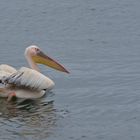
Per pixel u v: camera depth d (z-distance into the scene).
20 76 17.14
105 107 16.50
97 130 14.91
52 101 17.16
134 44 23.09
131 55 21.72
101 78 19.05
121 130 14.88
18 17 26.75
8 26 25.69
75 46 23.00
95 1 28.52
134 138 14.41
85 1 28.56
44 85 17.38
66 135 14.63
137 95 17.31
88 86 18.30
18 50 22.50
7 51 22.41
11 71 17.55
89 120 15.60
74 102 17.02
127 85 18.27
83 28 25.31
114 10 27.36
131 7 27.62
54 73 19.64
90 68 20.23
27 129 15.02
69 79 19.02
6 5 28.31
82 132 14.80
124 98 17.14
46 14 27.14
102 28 25.25
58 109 16.52
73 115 16.02
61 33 24.73
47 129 15.02
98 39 23.84
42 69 20.08
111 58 21.39
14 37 24.27
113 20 26.20
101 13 27.06
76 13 27.17
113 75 19.33
